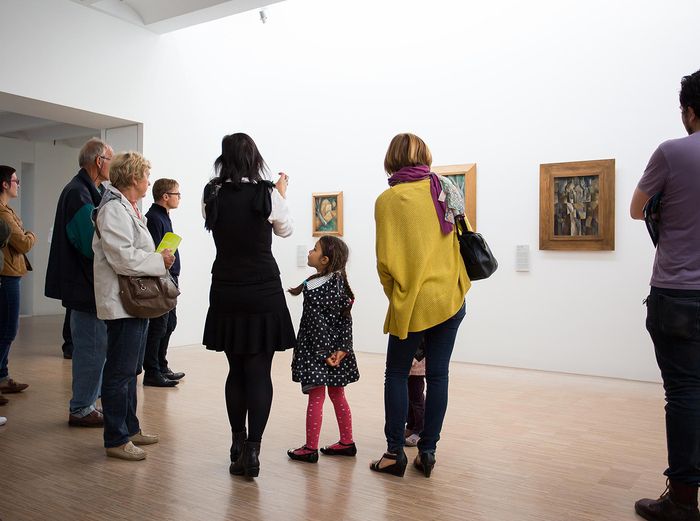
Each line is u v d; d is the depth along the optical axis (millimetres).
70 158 13797
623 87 6395
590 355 6574
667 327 2744
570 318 6691
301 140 8672
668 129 6180
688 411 2727
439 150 7555
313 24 8523
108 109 7445
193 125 8539
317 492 3197
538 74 6875
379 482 3348
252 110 9117
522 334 6973
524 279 6965
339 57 8312
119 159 3707
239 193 3324
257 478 3400
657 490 3244
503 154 7098
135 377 4027
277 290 3377
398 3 7832
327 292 3686
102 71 7355
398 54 7840
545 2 6828
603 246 6449
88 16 7188
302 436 4227
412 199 3357
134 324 3646
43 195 13305
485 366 7074
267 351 3281
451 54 7449
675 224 2805
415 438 4066
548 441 4129
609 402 5285
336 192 8359
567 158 6707
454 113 7430
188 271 8578
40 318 12383
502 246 7105
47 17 6762
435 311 3307
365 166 8125
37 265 13203
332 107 8391
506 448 3973
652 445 4043
